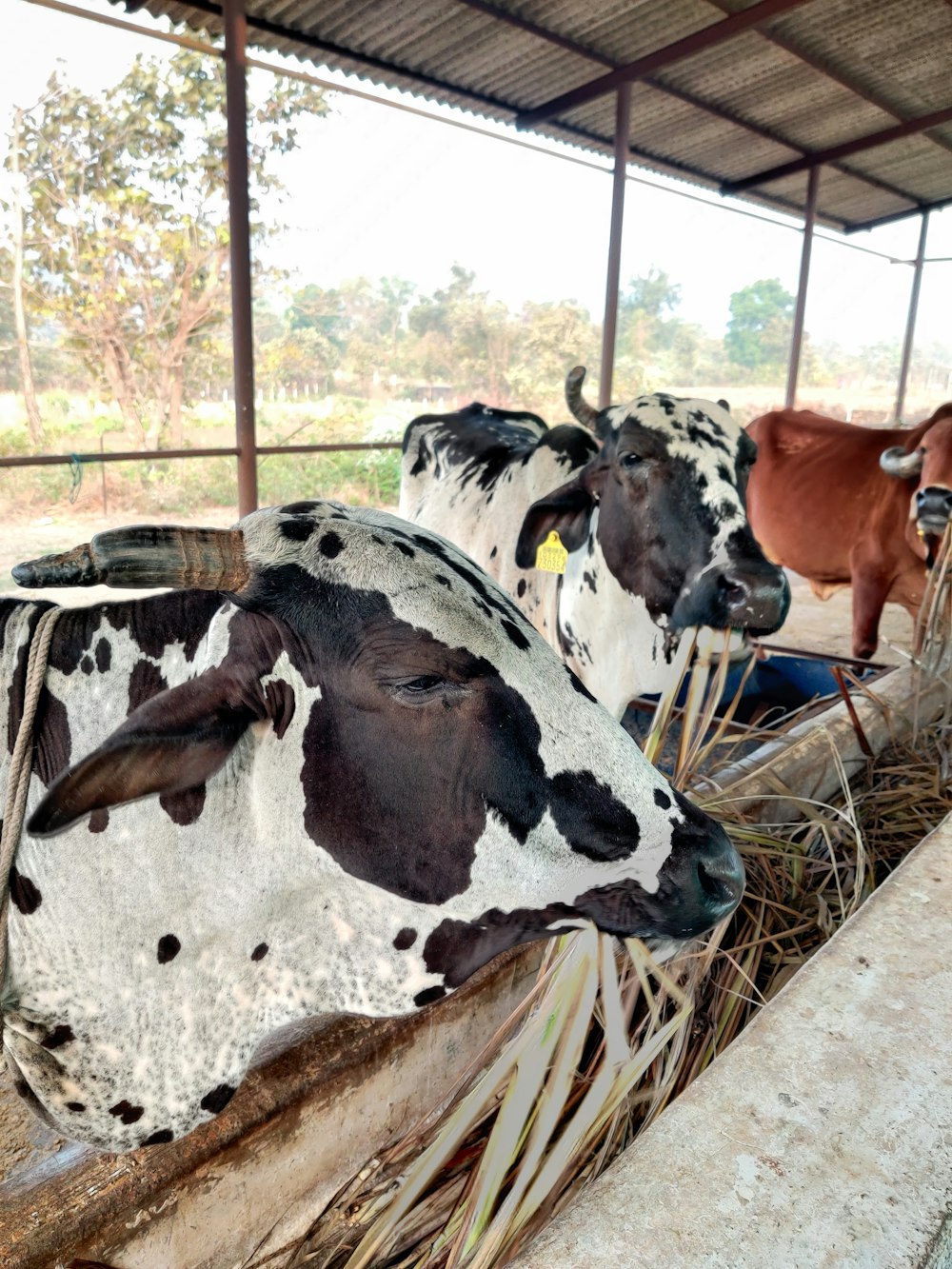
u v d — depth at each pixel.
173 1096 1.50
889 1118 1.46
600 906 1.49
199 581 1.31
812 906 2.69
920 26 9.51
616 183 9.52
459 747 1.37
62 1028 1.44
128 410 13.33
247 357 6.99
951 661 4.25
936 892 2.13
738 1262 1.21
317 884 1.48
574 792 1.39
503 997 2.25
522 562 3.46
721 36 8.31
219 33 7.60
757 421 7.39
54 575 1.23
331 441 15.14
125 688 1.52
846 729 3.50
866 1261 1.22
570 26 8.53
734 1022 2.24
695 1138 1.42
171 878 1.41
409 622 1.35
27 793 1.46
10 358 12.48
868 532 5.86
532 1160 1.64
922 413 27.03
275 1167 1.74
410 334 21.48
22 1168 1.96
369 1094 1.92
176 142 12.71
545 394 22.30
